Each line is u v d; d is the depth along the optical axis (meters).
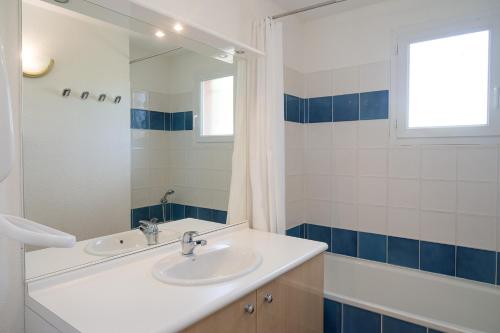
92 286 1.08
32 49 1.06
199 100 1.68
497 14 1.82
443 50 2.00
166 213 1.56
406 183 2.12
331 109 2.40
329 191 2.43
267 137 1.90
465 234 1.95
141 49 1.41
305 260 1.41
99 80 1.26
